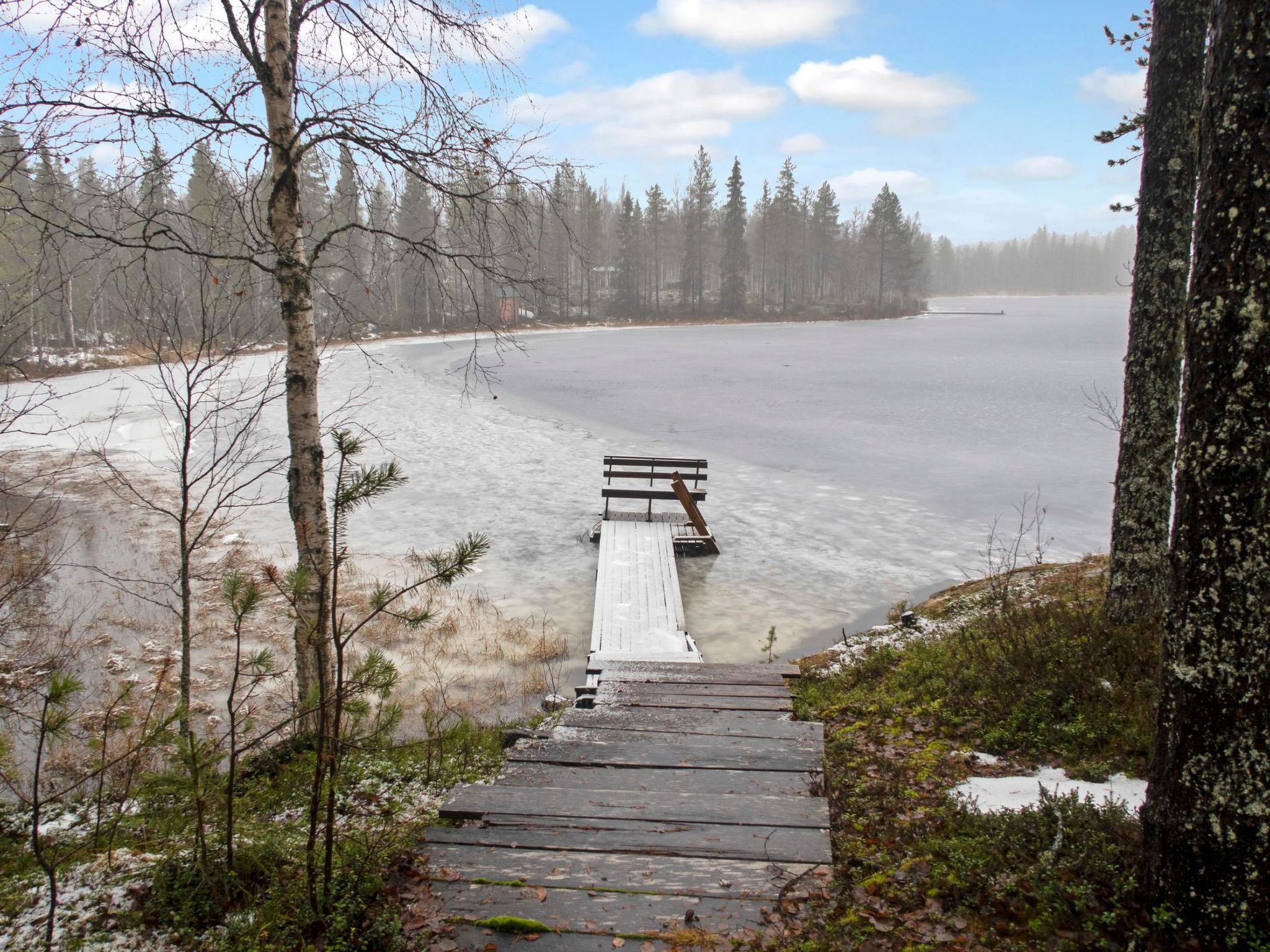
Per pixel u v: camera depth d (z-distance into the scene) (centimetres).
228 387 3064
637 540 1571
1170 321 704
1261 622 309
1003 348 6469
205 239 709
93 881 402
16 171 577
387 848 407
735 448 2561
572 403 3484
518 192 742
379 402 3403
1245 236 299
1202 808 322
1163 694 342
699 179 9769
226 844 404
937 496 1981
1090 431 2820
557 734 590
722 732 597
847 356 5750
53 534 1574
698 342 7138
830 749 581
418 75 682
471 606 1259
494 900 354
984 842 401
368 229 707
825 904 355
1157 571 729
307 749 609
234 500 1886
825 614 1255
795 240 11144
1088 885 354
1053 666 663
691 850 396
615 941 327
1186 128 689
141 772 444
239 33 615
